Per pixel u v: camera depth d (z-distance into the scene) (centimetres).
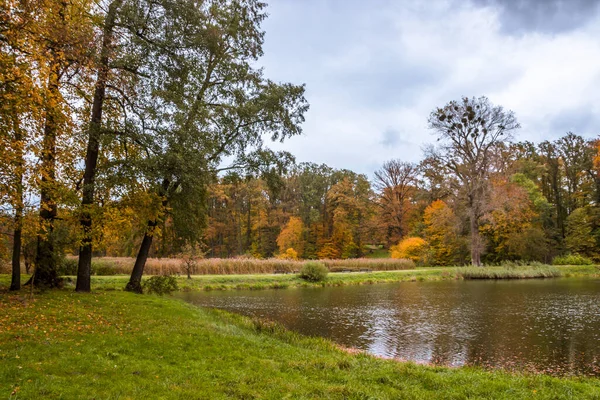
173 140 1490
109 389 567
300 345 1119
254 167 1867
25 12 1018
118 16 1406
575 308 2009
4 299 1230
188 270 3064
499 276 3888
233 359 796
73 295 1443
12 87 988
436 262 5272
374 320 1733
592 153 5512
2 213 1264
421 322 1683
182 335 959
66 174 1518
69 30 1173
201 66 1708
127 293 1703
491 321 1689
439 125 4222
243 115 1750
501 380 730
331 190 6456
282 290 2925
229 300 2377
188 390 581
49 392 533
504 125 4025
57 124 1278
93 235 1491
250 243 7069
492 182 4200
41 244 1588
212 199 6544
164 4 1451
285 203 7119
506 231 4953
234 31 1727
